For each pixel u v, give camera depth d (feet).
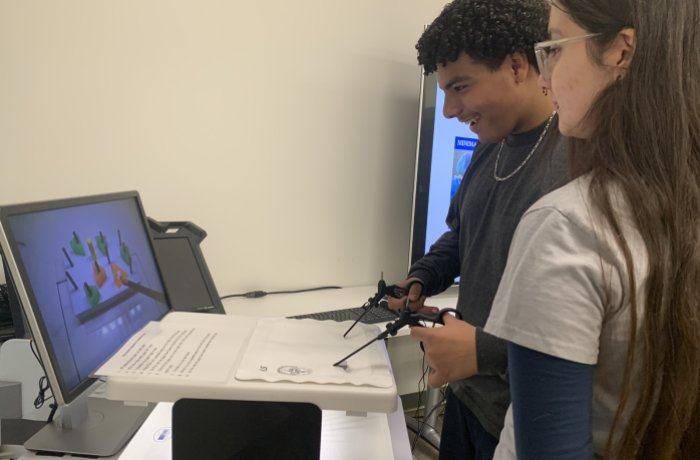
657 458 1.53
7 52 4.33
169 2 4.86
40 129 4.55
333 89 5.85
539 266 1.46
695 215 1.44
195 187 5.30
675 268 1.42
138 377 1.78
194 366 1.89
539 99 2.81
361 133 6.12
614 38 1.51
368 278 6.53
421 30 6.25
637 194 1.44
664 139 1.45
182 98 5.08
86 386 2.13
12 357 2.78
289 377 1.85
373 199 6.36
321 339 2.30
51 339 1.96
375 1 5.90
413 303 3.03
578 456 1.39
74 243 2.34
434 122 5.85
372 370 1.97
